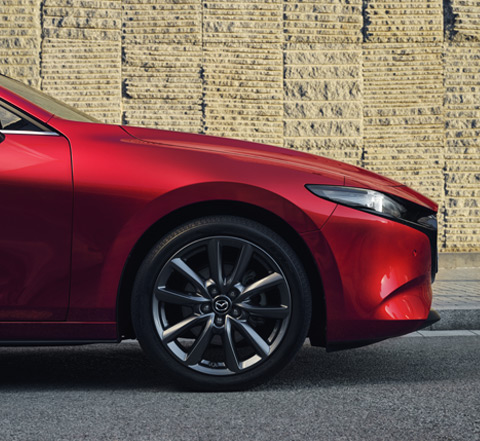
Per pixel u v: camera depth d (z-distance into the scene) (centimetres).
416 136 910
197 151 318
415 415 278
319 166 329
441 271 854
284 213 308
